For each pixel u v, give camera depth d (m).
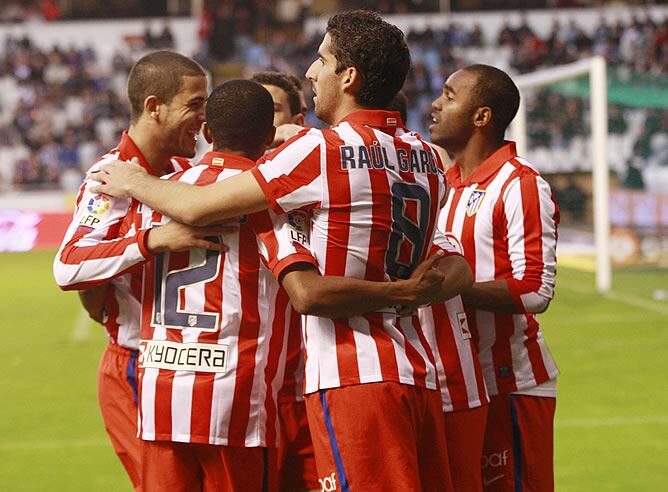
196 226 11.18
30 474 21.55
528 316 13.43
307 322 11.08
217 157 11.80
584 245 52.03
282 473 13.61
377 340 10.76
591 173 51.56
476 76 13.40
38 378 32.44
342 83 11.05
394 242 10.91
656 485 20.06
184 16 116.44
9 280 61.91
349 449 10.62
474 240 13.27
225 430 11.48
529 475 13.41
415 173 11.10
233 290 11.47
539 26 110.69
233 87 11.82
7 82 106.50
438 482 11.21
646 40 104.69
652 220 52.22
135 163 12.26
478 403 12.19
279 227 10.95
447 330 12.09
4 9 116.75
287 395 13.21
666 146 51.72
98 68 108.94
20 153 98.56
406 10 112.69
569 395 28.39
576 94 50.72
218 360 11.45
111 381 13.57
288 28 114.06
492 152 13.62
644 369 31.66
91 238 11.89
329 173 10.62
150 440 11.62
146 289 11.80
